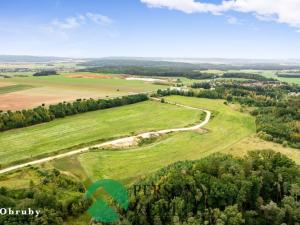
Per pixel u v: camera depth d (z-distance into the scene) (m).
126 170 78.81
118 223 54.50
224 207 59.62
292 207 59.50
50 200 54.94
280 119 128.75
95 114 130.75
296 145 102.38
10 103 130.50
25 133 100.62
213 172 65.56
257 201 61.78
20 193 59.00
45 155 84.44
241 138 110.12
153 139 104.56
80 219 55.91
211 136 110.81
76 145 93.31
